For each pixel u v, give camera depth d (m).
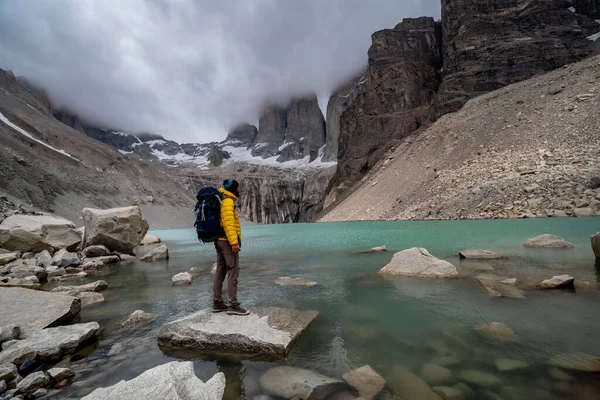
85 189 79.69
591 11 66.00
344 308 5.64
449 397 2.82
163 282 8.98
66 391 3.29
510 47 61.69
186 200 119.19
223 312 5.36
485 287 6.48
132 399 2.69
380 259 11.10
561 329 4.20
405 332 4.41
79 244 16.28
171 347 4.42
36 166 70.69
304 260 11.73
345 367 3.53
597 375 3.06
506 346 3.79
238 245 5.24
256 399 2.96
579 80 40.09
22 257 13.37
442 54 80.44
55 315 5.49
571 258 8.91
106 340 4.71
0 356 3.83
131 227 16.81
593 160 26.92
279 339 4.13
